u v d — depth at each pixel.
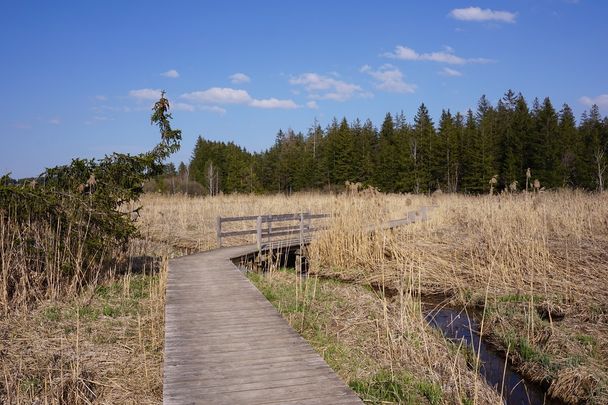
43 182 9.37
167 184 49.84
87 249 9.06
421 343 6.53
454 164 50.03
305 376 4.55
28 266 8.33
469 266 11.38
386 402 4.96
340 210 13.93
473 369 6.14
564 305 8.51
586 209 15.09
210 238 16.28
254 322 6.29
